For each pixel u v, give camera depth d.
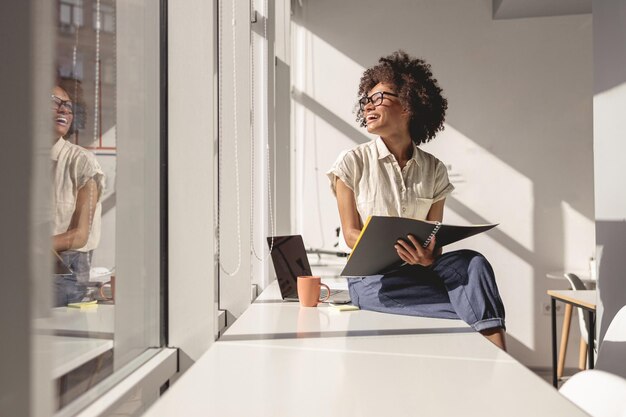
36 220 0.55
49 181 0.55
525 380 0.90
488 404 0.78
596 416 0.88
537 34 4.66
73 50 0.98
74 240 0.96
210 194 1.30
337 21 4.74
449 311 1.51
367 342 1.19
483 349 1.12
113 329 1.10
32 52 0.54
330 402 0.79
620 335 1.21
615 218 2.38
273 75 2.64
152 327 1.28
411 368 0.97
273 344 1.17
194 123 1.31
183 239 1.31
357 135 4.70
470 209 4.64
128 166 1.19
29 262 0.54
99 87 1.07
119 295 1.13
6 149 0.54
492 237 4.64
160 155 1.32
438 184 1.90
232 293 1.82
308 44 4.73
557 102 4.66
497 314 1.44
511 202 4.64
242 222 1.84
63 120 0.94
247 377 0.92
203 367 0.99
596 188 2.57
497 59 4.67
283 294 1.83
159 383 1.14
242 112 1.88
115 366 1.11
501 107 4.66
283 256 1.86
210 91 1.31
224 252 1.82
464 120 4.67
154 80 1.31
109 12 1.11
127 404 0.97
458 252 1.55
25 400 0.55
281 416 0.74
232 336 1.26
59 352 0.89
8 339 0.54
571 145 4.65
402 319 1.48
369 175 1.79
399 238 1.45
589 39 4.64
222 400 0.81
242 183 1.86
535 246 4.62
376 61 4.71
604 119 2.49
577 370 4.55
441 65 4.68
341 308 1.62
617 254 2.36
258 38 2.52
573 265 4.62
